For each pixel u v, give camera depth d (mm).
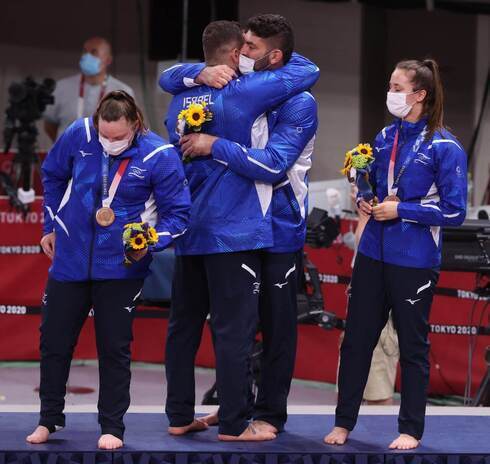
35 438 9680
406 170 9703
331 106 22453
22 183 16891
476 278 14359
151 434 10156
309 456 9555
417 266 9734
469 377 14234
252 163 9492
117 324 9555
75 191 9531
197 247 9797
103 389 9648
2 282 16516
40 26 22250
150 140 9531
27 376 16141
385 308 10016
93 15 22328
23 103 16812
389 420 10883
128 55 22422
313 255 16031
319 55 22359
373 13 22250
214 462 9500
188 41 21375
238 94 9617
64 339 9656
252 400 10555
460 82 22172
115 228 9453
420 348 9859
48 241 9906
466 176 9688
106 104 9219
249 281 9812
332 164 22516
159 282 14805
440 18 22156
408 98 9578
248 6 21906
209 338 16953
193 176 9852
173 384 10133
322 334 16172
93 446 9602
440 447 9844
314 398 15461
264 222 9758
